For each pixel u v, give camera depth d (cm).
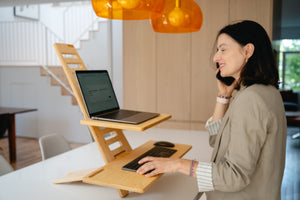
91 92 142
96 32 583
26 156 496
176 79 345
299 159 272
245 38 100
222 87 135
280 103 99
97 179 111
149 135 252
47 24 680
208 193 114
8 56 654
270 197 99
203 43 329
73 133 594
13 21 645
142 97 361
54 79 601
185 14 147
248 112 91
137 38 356
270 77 101
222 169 93
